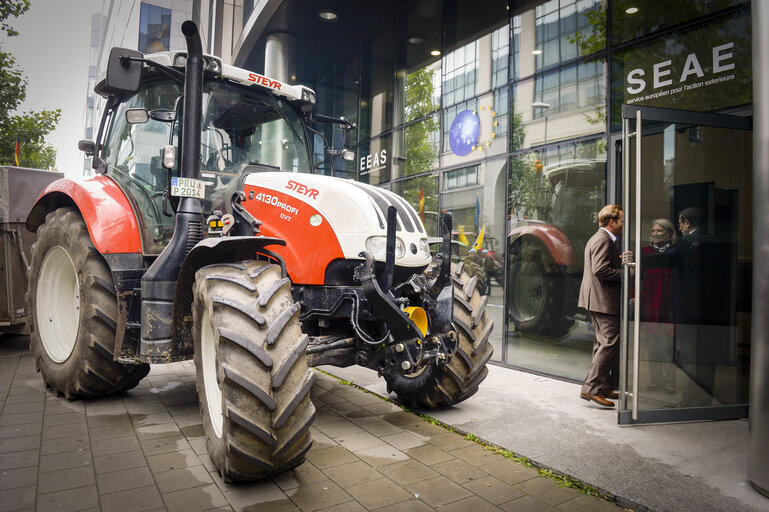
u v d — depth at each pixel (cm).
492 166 572
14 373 475
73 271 426
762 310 257
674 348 376
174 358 322
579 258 478
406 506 235
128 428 333
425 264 352
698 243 384
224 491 246
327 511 229
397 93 733
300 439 243
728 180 393
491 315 560
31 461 278
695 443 320
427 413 375
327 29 812
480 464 287
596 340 407
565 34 497
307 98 418
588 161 475
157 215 372
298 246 332
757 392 257
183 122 327
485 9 586
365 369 514
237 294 251
